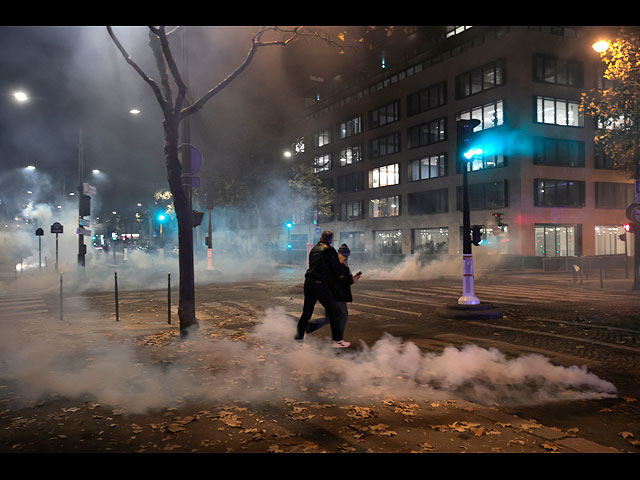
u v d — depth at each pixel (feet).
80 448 13.43
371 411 16.10
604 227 135.13
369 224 179.22
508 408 16.51
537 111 126.00
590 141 132.57
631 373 20.67
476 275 88.58
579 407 16.56
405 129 161.48
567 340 27.81
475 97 135.64
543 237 127.13
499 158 128.57
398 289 60.59
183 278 30.19
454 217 142.41
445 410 16.20
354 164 187.32
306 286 25.73
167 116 29.78
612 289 58.08
